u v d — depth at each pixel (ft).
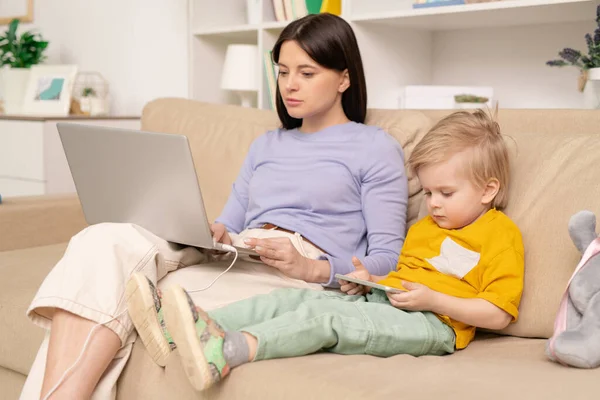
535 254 4.26
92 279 3.98
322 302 3.95
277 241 4.43
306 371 3.39
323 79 5.20
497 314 4.06
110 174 4.58
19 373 4.86
